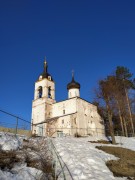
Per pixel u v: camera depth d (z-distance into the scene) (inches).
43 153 637.3
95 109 2025.1
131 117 1807.3
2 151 534.3
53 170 515.2
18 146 609.3
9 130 980.6
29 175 431.2
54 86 2182.6
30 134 1077.8
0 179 384.5
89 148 819.4
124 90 1942.7
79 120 1780.3
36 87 2166.6
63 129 1739.7
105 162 661.9
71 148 756.6
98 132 1911.9
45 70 2242.9
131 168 622.2
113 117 1951.3
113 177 526.0
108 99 1573.6
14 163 478.9
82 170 535.5
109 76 1924.2
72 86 2132.1
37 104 2046.0
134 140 1406.3
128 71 2020.2
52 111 2005.4
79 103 1876.2
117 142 1295.5
